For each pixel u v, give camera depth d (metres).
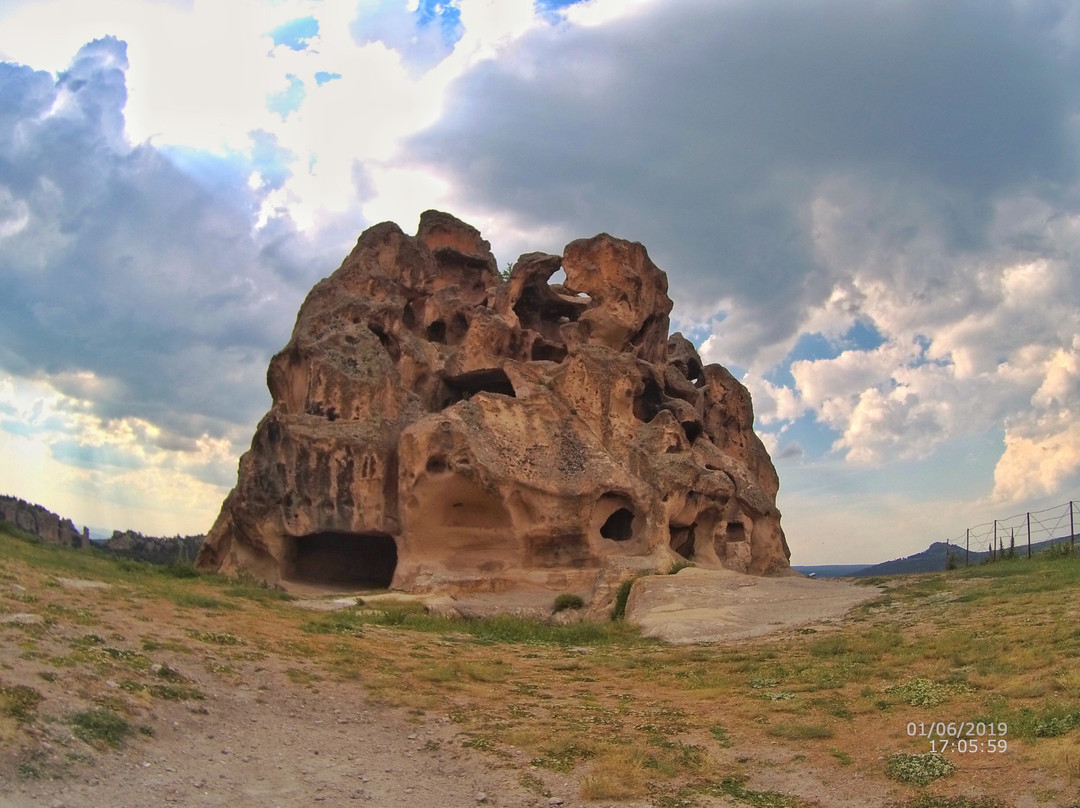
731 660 22.64
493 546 44.19
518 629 29.94
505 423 46.25
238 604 27.33
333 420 46.03
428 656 22.44
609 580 39.06
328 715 15.95
